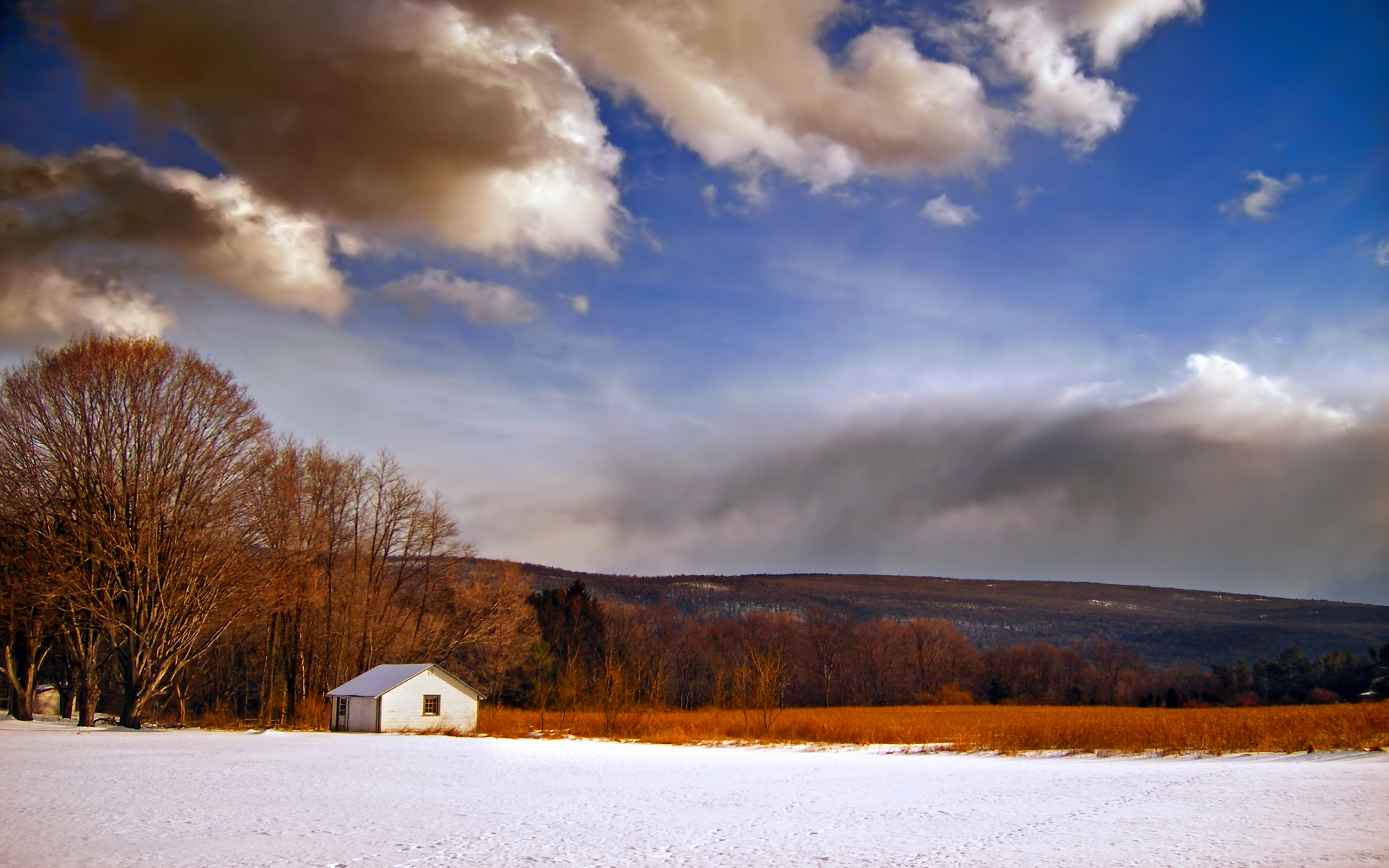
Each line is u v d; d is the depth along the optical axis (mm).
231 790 24562
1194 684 146625
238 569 56531
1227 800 21219
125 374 53281
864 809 20781
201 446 55375
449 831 17469
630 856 14789
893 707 118938
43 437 51500
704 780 28297
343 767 32188
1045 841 16000
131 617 53469
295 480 64625
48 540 50469
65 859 14484
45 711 76688
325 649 69562
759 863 14141
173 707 73562
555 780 28359
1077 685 145500
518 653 79812
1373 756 30781
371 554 71938
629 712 63500
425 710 59250
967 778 28594
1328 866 13102
